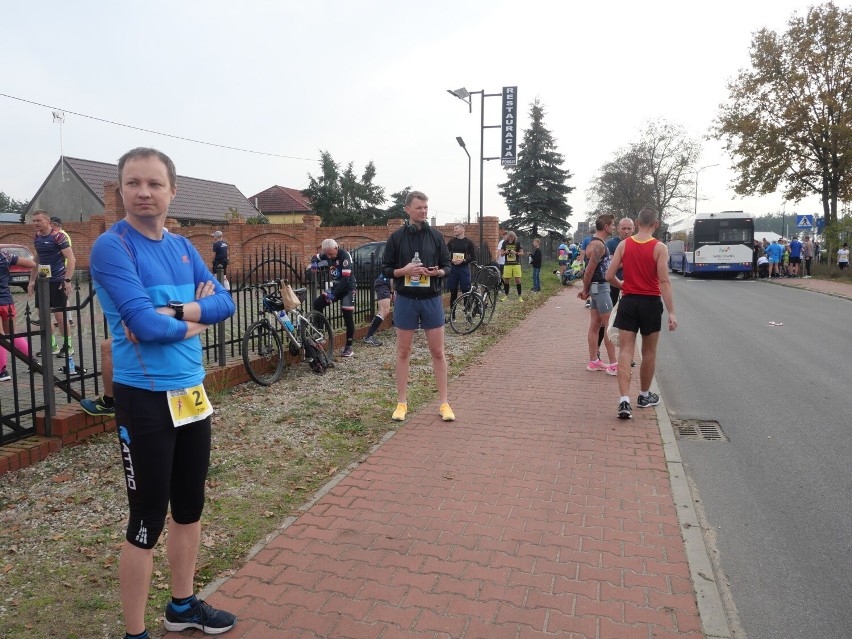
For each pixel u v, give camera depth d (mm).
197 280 2660
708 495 4469
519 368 8328
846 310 15406
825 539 3811
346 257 8883
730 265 28219
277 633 2787
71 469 4551
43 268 7707
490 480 4516
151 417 2426
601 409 6363
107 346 3307
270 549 3508
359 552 3480
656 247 5945
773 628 2951
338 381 7445
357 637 2758
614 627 2834
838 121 29984
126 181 2428
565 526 3812
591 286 7879
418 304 5785
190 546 2744
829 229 29625
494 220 22266
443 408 5992
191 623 2775
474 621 2873
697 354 9656
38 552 3475
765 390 7379
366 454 5031
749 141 32844
